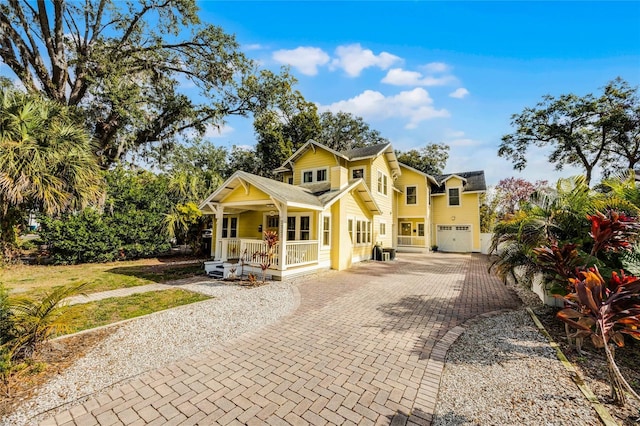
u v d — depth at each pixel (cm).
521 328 494
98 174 1092
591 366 353
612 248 407
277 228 1323
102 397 293
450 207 2302
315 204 1045
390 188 1925
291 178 1873
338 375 343
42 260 1159
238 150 3039
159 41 1694
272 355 396
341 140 3391
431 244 2314
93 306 623
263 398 295
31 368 341
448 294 775
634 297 277
